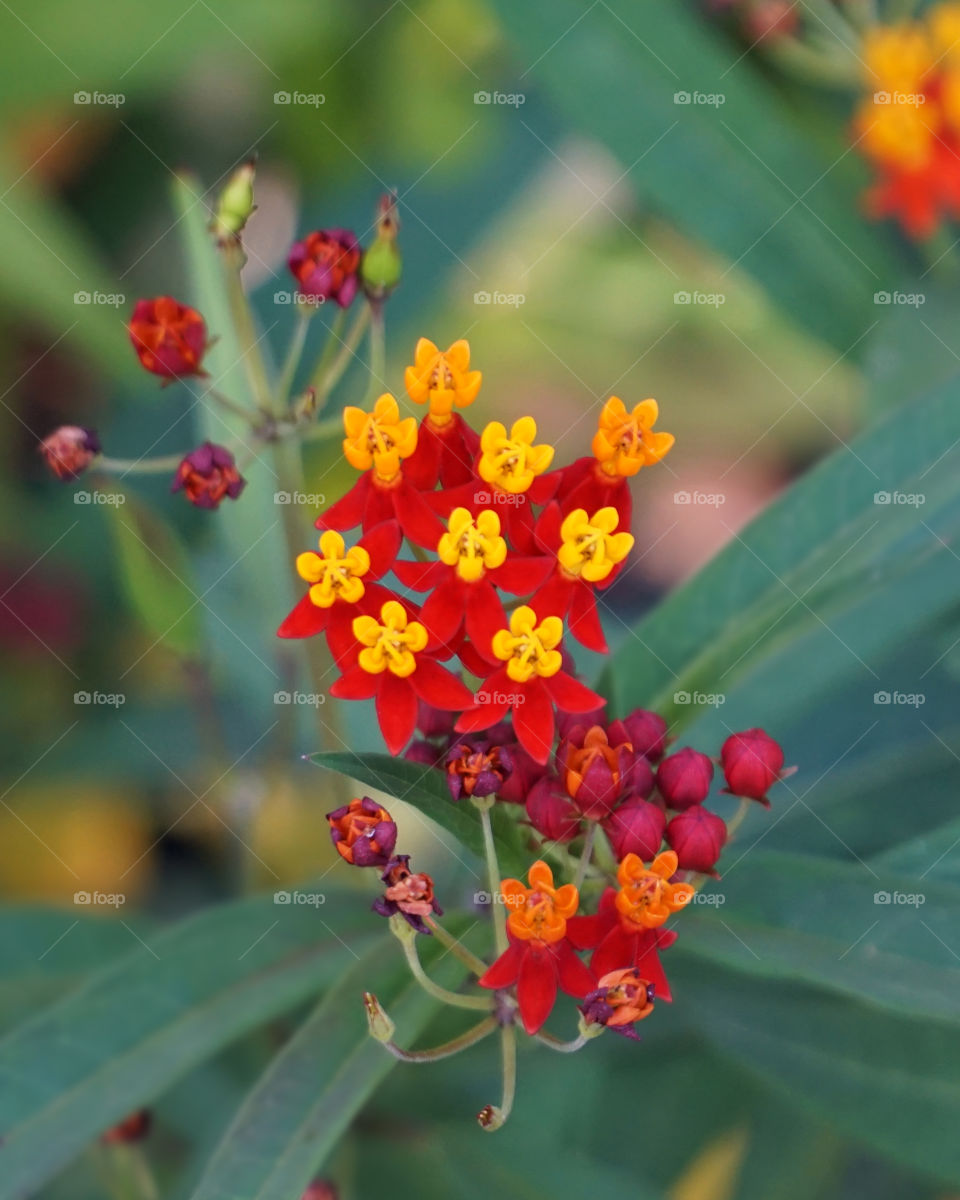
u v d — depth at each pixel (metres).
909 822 0.34
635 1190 0.33
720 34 0.39
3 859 0.39
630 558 0.44
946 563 0.34
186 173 0.33
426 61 0.43
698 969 0.32
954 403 0.32
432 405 0.30
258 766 0.34
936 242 0.38
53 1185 0.34
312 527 0.34
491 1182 0.33
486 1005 0.29
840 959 0.29
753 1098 0.35
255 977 0.31
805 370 0.45
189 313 0.31
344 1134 0.33
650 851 0.29
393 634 0.29
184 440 0.39
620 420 0.30
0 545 0.39
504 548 0.29
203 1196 0.28
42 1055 0.31
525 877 0.30
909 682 0.37
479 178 0.43
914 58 0.38
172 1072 0.31
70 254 0.39
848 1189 0.35
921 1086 0.32
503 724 0.30
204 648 0.34
